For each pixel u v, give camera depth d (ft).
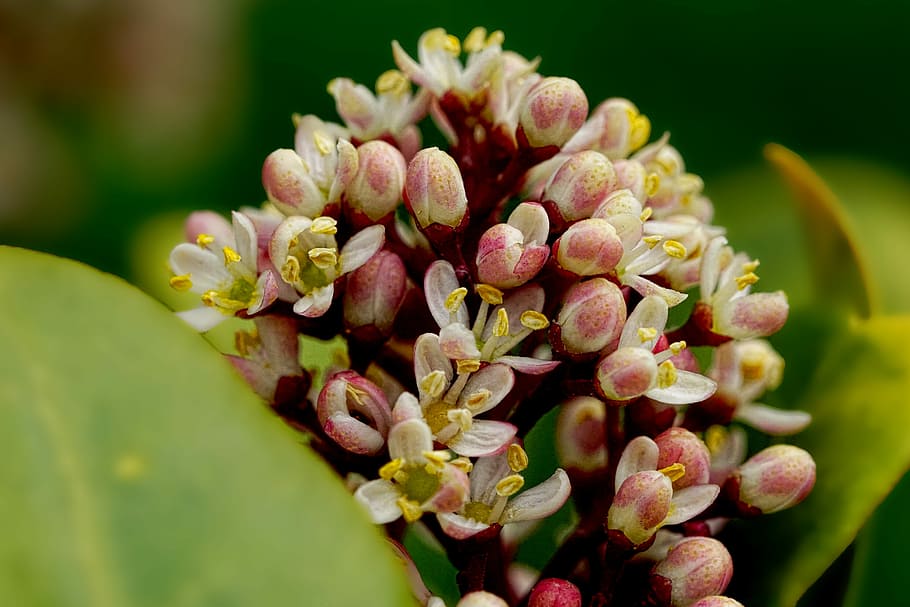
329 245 0.65
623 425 0.68
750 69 0.95
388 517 0.62
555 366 0.64
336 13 1.00
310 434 0.66
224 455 0.58
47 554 0.57
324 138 0.66
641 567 0.66
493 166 0.68
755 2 0.95
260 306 0.64
